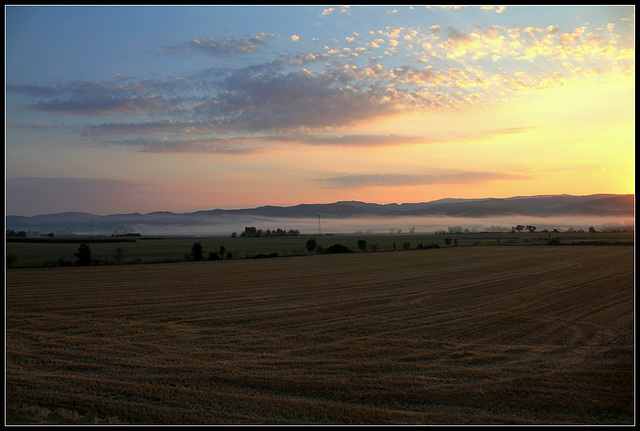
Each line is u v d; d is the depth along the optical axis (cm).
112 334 1817
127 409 1036
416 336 1786
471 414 1046
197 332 1861
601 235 13062
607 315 2156
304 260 5522
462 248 7931
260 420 994
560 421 1011
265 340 1728
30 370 1327
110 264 4866
